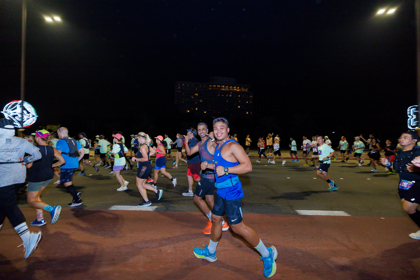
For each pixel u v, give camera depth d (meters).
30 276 3.07
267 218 5.34
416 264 3.43
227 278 3.06
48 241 4.06
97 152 14.95
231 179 3.04
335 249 3.87
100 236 4.27
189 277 3.07
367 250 3.84
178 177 10.70
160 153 8.09
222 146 3.12
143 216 5.37
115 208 5.96
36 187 4.50
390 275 3.16
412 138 4.00
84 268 3.26
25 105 9.97
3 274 3.12
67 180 6.02
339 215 5.57
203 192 4.30
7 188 3.35
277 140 16.89
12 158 3.41
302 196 7.41
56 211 4.54
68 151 6.00
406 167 3.99
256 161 17.84
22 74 10.21
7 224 4.76
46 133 4.62
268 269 3.03
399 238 4.29
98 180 9.88
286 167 14.56
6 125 3.41
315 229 4.70
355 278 3.09
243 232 2.99
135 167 13.93
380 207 6.26
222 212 3.24
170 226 4.78
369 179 10.48
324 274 3.17
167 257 3.56
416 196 3.86
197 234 4.40
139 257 3.56
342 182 9.74
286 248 3.89
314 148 13.72
